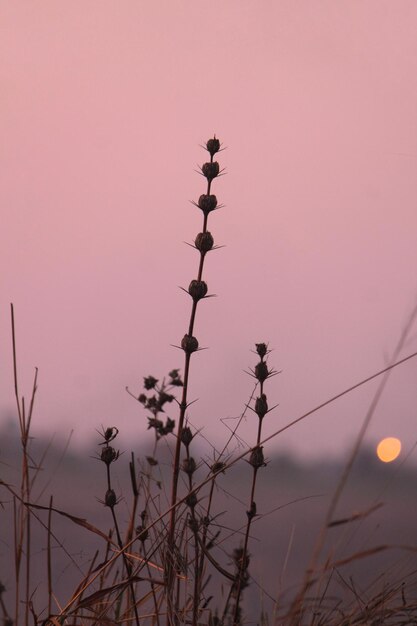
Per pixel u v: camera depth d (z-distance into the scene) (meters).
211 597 2.74
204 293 2.64
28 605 2.65
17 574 2.63
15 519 2.65
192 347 2.62
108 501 2.65
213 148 2.67
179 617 2.68
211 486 2.70
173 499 2.64
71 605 2.67
